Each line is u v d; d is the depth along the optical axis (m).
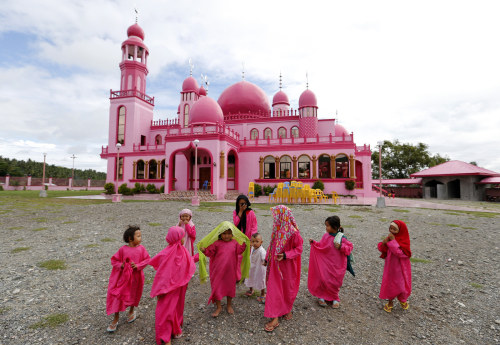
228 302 3.62
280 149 25.86
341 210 14.50
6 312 3.55
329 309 3.76
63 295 4.10
